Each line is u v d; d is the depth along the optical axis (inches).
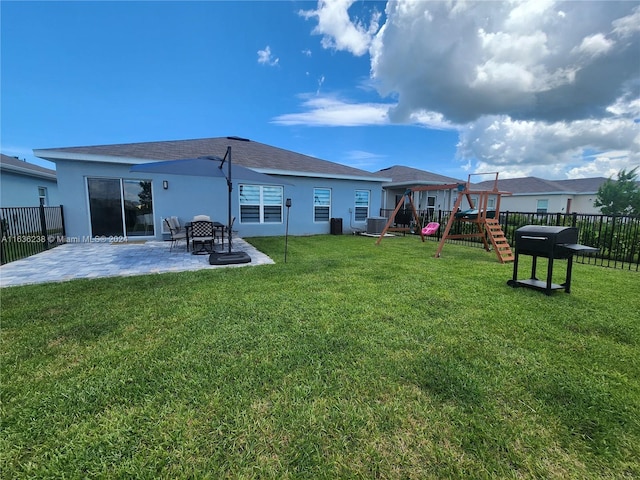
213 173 265.1
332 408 72.2
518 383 82.8
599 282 190.4
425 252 311.3
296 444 62.0
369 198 514.6
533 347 103.0
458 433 65.2
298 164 466.9
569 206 850.8
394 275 201.5
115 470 56.0
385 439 63.7
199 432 64.7
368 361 92.9
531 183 902.4
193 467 56.6
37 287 168.2
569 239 161.3
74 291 160.7
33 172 497.0
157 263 236.2
